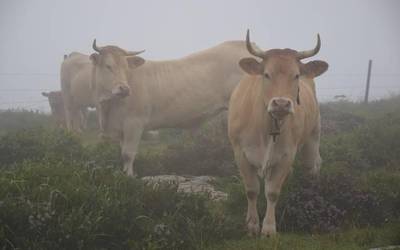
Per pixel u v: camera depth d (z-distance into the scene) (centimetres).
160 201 837
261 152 856
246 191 895
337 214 897
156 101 1347
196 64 1427
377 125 1506
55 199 746
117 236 746
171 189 865
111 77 1267
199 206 857
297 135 872
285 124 836
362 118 1914
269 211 855
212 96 1429
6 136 1283
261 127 843
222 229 820
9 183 762
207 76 1421
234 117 902
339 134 1538
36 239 689
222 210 927
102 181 834
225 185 1150
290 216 900
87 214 741
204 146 1361
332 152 1295
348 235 837
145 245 735
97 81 1302
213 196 1049
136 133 1301
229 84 1440
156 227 756
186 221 809
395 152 1367
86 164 885
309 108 962
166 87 1361
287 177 959
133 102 1300
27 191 756
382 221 912
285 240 814
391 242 795
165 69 1383
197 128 1460
